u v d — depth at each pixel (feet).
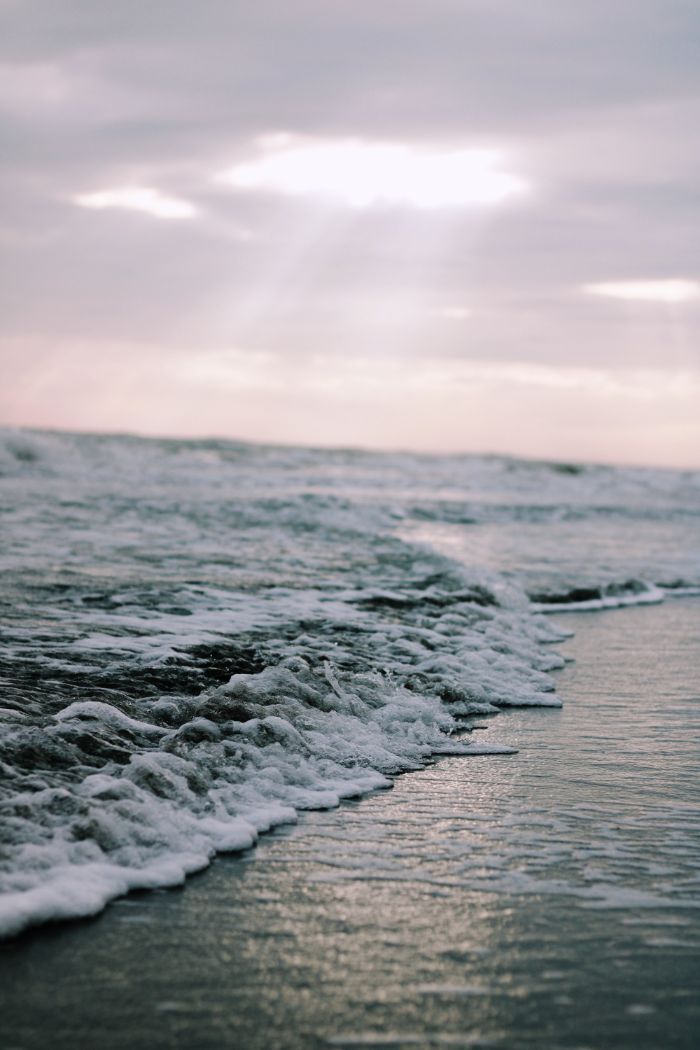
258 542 64.64
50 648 30.58
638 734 26.27
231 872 16.48
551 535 87.25
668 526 103.30
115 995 12.49
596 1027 12.04
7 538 58.80
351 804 20.18
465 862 17.19
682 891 16.11
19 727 20.72
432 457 186.39
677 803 20.59
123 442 157.38
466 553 70.49
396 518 92.48
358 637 35.40
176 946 13.83
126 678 27.30
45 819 16.56
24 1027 11.70
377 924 14.69
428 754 23.95
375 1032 11.84
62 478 114.01
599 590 55.31
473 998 12.65
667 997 12.77
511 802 20.49
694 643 41.93
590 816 19.70
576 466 189.88
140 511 79.05
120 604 39.37
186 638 33.24
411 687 28.86
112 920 14.56
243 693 24.32
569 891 16.02
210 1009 12.24
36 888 14.71
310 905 15.29
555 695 30.45
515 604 48.19
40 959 13.32
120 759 20.06
